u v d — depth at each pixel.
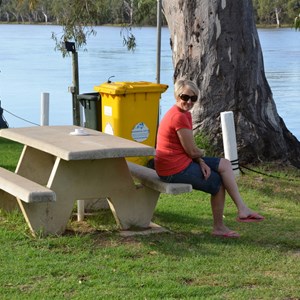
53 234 8.51
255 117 14.09
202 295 6.74
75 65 16.08
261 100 14.23
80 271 7.29
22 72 42.41
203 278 7.21
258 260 7.80
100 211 9.86
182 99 8.42
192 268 7.48
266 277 7.25
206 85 14.04
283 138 14.44
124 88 11.85
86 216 9.54
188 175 8.45
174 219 9.54
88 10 21.44
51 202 8.36
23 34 86.75
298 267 7.61
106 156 8.09
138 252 7.96
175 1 14.30
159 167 8.57
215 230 8.77
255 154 13.84
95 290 6.80
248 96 14.05
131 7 23.02
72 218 9.42
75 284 6.94
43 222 8.45
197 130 13.98
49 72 42.06
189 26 14.12
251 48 14.09
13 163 13.81
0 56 54.69
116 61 48.66
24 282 6.99
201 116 14.05
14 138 9.41
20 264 7.48
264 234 8.91
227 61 13.95
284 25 72.94
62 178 8.48
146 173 9.01
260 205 10.76
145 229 8.91
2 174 9.02
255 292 6.84
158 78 15.95
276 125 14.36
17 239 8.34
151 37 80.38
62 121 25.33
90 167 8.59
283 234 8.94
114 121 12.04
